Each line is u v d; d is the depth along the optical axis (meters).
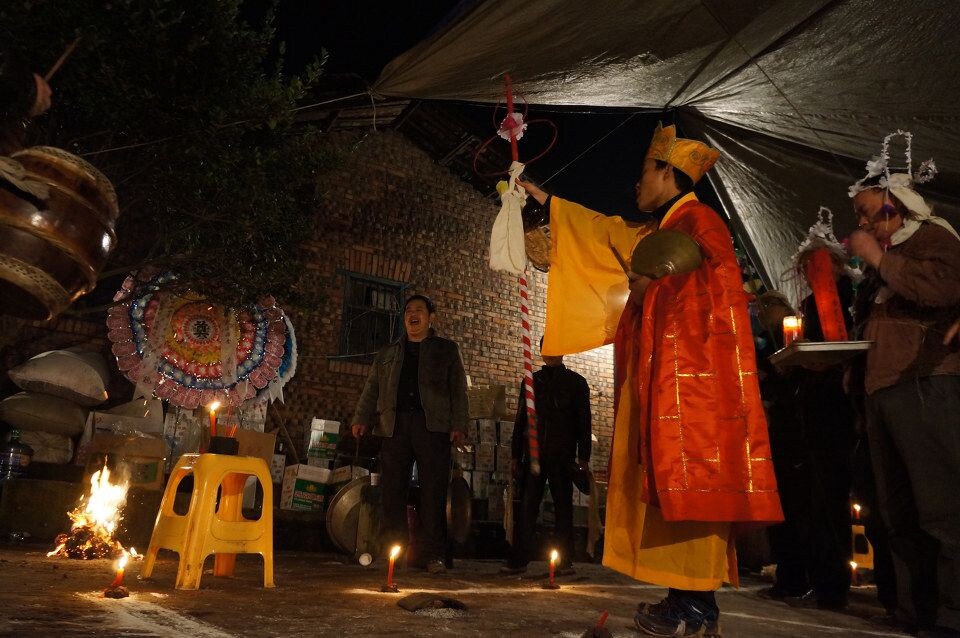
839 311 3.06
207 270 6.21
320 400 8.22
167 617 2.29
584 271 2.74
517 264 2.84
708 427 2.18
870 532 3.85
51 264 2.17
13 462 5.52
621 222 2.77
